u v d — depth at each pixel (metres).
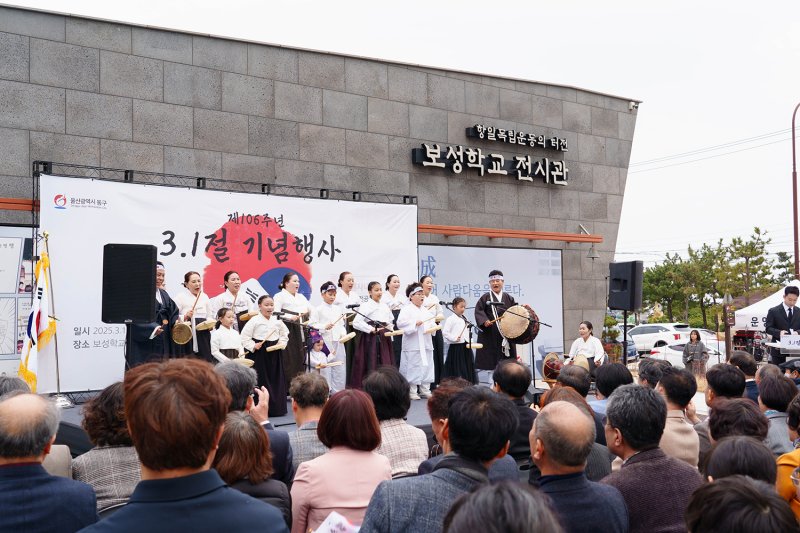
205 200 10.98
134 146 11.33
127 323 8.33
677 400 4.03
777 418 4.54
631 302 10.25
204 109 11.99
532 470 3.56
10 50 10.36
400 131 14.20
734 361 5.84
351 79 13.62
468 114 15.13
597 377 5.40
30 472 2.57
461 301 11.45
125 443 3.44
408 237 13.07
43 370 9.45
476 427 2.57
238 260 11.24
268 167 12.61
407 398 4.14
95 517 2.64
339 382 11.10
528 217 15.94
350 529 2.83
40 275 8.93
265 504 1.98
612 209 17.38
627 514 2.83
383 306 10.92
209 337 9.62
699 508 1.89
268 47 12.67
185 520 1.84
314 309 10.91
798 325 11.27
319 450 4.12
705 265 41.09
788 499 3.33
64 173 10.73
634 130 17.86
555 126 16.45
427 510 2.41
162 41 11.62
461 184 14.98
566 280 16.55
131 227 10.28
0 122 10.27
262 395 4.52
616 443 3.23
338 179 13.40
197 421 1.89
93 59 11.01
